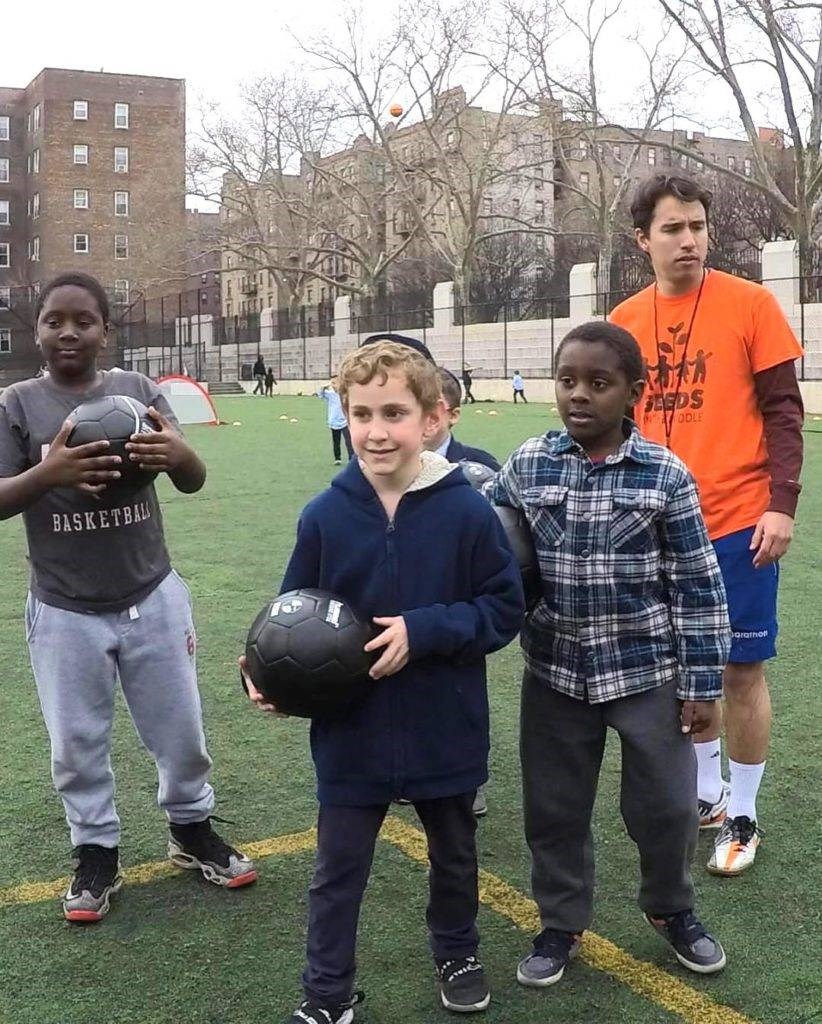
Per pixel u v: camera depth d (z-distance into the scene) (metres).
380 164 50.84
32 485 2.89
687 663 2.74
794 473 3.34
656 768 2.77
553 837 2.88
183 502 12.23
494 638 2.60
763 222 49.22
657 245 3.47
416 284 61.38
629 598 2.75
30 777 4.39
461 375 38.75
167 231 60.19
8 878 3.51
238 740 4.82
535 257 60.84
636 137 35.69
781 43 31.25
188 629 3.36
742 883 3.40
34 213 72.00
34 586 3.23
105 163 70.75
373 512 2.64
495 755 4.61
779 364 3.38
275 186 52.47
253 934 3.12
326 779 2.62
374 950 3.03
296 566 2.72
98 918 3.21
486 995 2.74
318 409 33.53
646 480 2.72
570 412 2.74
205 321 59.03
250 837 3.81
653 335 3.57
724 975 2.87
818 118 32.28
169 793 3.42
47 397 3.21
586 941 3.07
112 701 3.30
